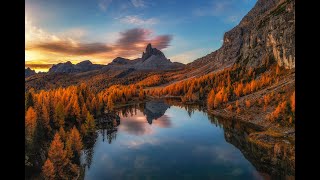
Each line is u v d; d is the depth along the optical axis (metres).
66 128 98.50
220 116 160.25
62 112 97.94
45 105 94.75
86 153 87.44
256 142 96.56
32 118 68.31
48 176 57.22
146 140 109.12
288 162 73.56
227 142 102.69
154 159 83.62
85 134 98.38
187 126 138.75
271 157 79.38
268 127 118.00
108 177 68.06
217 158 83.50
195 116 169.38
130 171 72.75
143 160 82.56
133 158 84.44
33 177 56.81
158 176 69.19
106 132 122.25
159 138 112.94
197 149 94.81
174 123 148.88
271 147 89.06
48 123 88.38
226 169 73.25
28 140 64.50
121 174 70.38
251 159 80.31
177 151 92.94
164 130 130.38
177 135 118.56
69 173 64.12
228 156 84.81
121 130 129.12
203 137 113.12
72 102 116.19
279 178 64.62
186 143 103.94
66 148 68.94
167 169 74.44
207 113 177.38
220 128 129.75
